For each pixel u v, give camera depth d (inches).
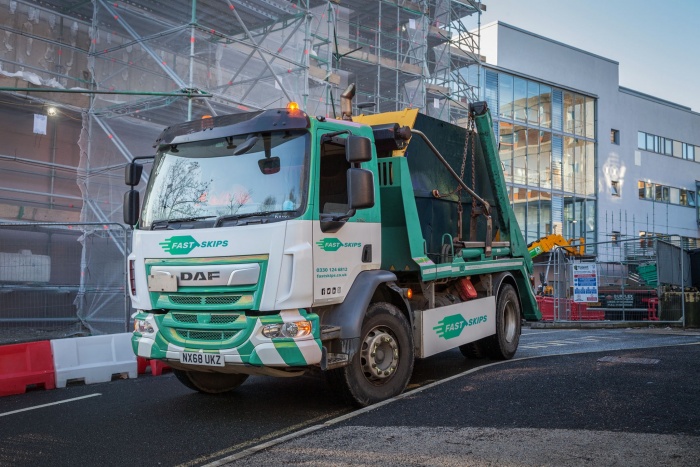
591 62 1470.2
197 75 622.5
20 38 609.6
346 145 241.4
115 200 622.2
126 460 201.5
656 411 239.0
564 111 1424.7
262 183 246.1
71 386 335.0
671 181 1649.9
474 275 370.6
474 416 238.1
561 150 1408.7
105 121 623.2
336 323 250.1
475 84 1258.0
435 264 313.9
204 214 250.4
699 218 1708.9
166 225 255.9
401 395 277.7
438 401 264.7
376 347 268.1
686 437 203.5
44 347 332.2
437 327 311.3
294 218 234.8
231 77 646.5
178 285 245.3
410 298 317.7
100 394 308.5
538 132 1366.9
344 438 214.5
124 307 467.8
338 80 824.3
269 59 675.4
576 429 215.8
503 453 192.4
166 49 626.8
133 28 646.5
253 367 233.3
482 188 405.1
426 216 334.3
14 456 207.3
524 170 1336.1
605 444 197.8
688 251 925.8
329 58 772.6
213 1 636.7
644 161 1583.4
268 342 228.8
